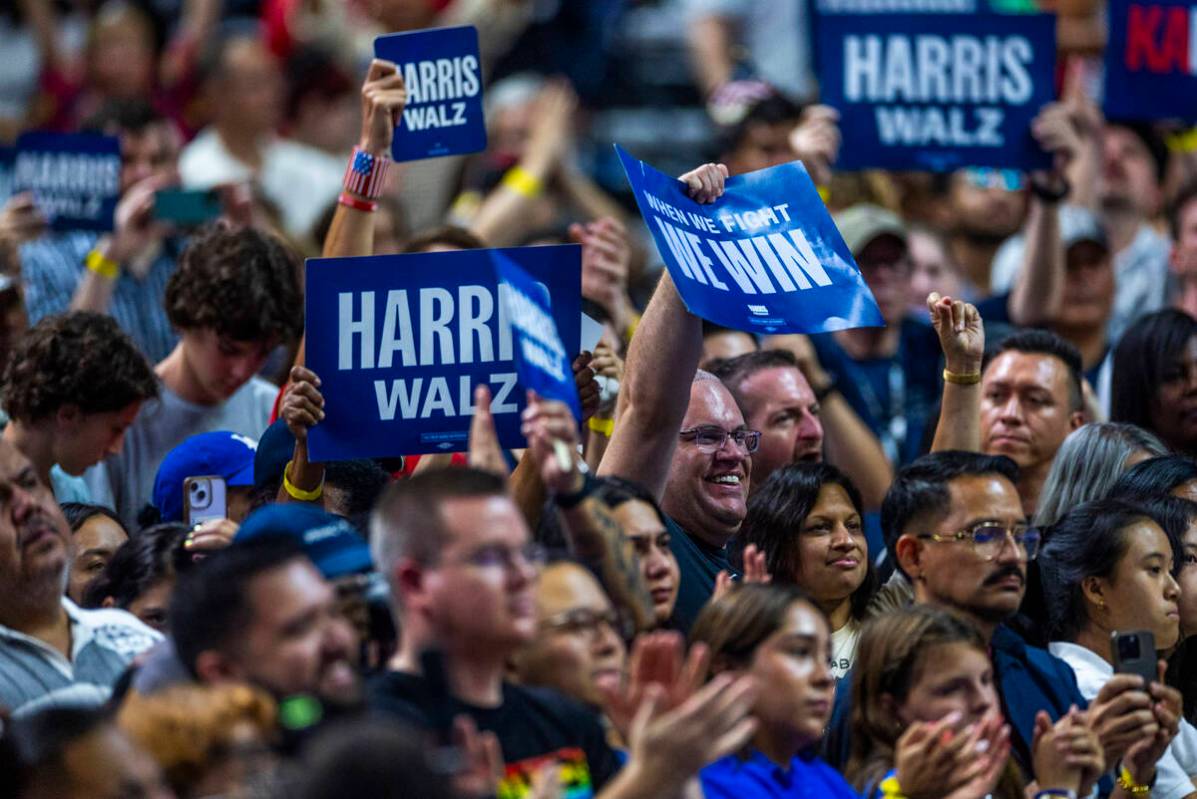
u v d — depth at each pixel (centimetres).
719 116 2353
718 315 1245
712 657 1119
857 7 2617
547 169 2580
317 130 2802
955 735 1177
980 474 1396
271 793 849
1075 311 2211
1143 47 2212
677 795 943
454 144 1662
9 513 1217
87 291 1969
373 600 1062
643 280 2372
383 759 798
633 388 1320
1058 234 2123
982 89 2036
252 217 2136
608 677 1083
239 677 972
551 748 1004
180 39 3080
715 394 1476
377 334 1305
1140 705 1219
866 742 1212
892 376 2131
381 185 1566
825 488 1473
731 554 1532
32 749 877
